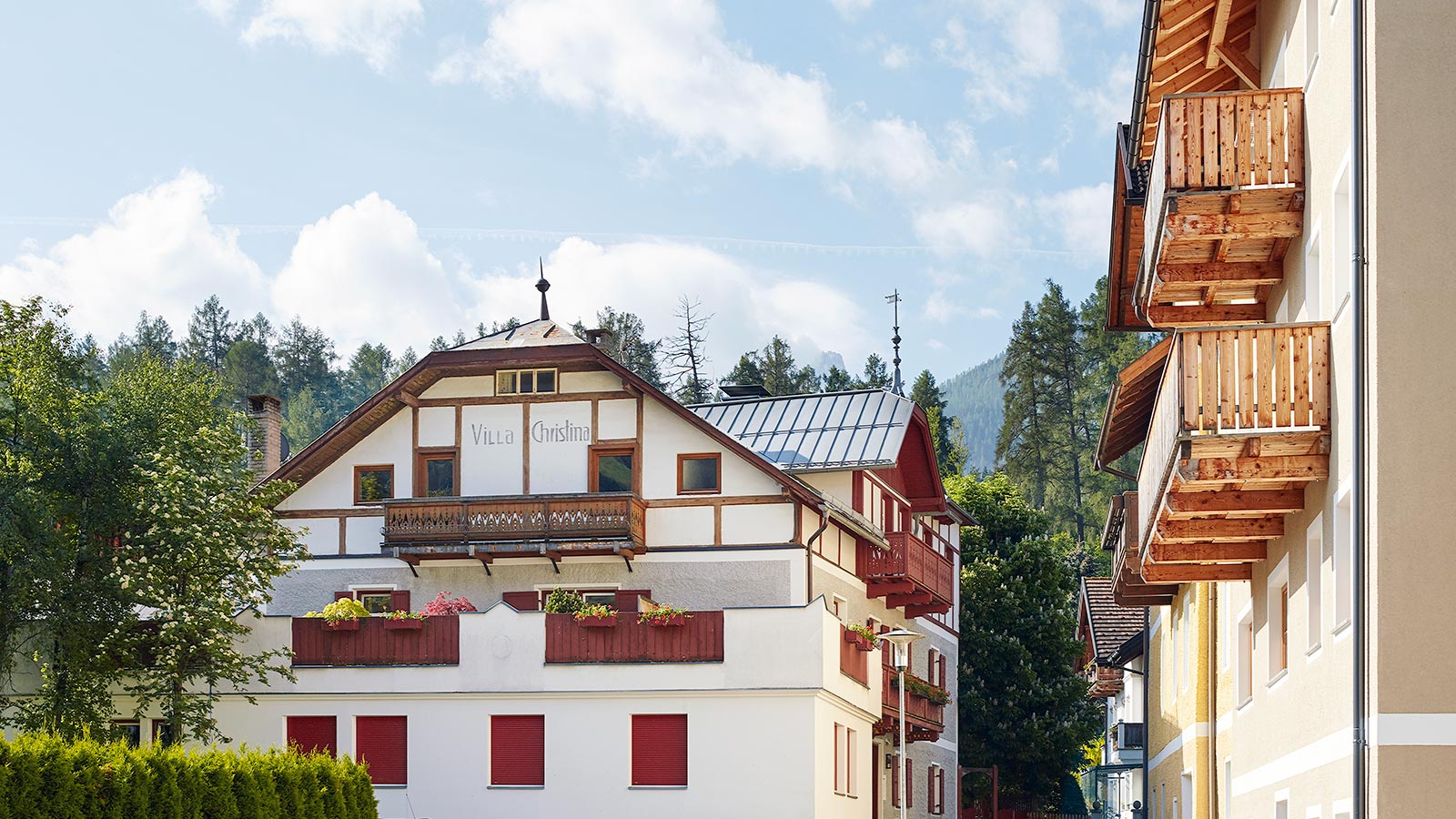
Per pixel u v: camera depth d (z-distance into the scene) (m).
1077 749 56.69
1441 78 14.20
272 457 40.19
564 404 35.28
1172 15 19.73
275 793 24.22
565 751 29.53
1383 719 13.86
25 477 26.62
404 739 30.27
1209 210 17.80
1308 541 17.19
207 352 123.69
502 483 35.31
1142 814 40.94
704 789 28.88
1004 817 54.81
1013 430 104.06
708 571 34.03
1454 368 14.03
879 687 34.25
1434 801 13.70
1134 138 22.34
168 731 29.97
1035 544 57.69
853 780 32.06
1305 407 16.02
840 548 36.69
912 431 42.72
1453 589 13.87
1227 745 24.97
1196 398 16.14
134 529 28.44
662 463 34.59
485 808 29.66
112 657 28.44
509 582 34.88
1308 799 17.36
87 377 28.88
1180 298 21.11
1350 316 14.91
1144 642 40.09
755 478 34.09
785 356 104.56
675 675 29.27
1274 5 19.42
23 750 19.14
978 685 55.81
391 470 35.94
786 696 28.80
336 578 35.72
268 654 29.66
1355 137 14.52
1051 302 105.00
